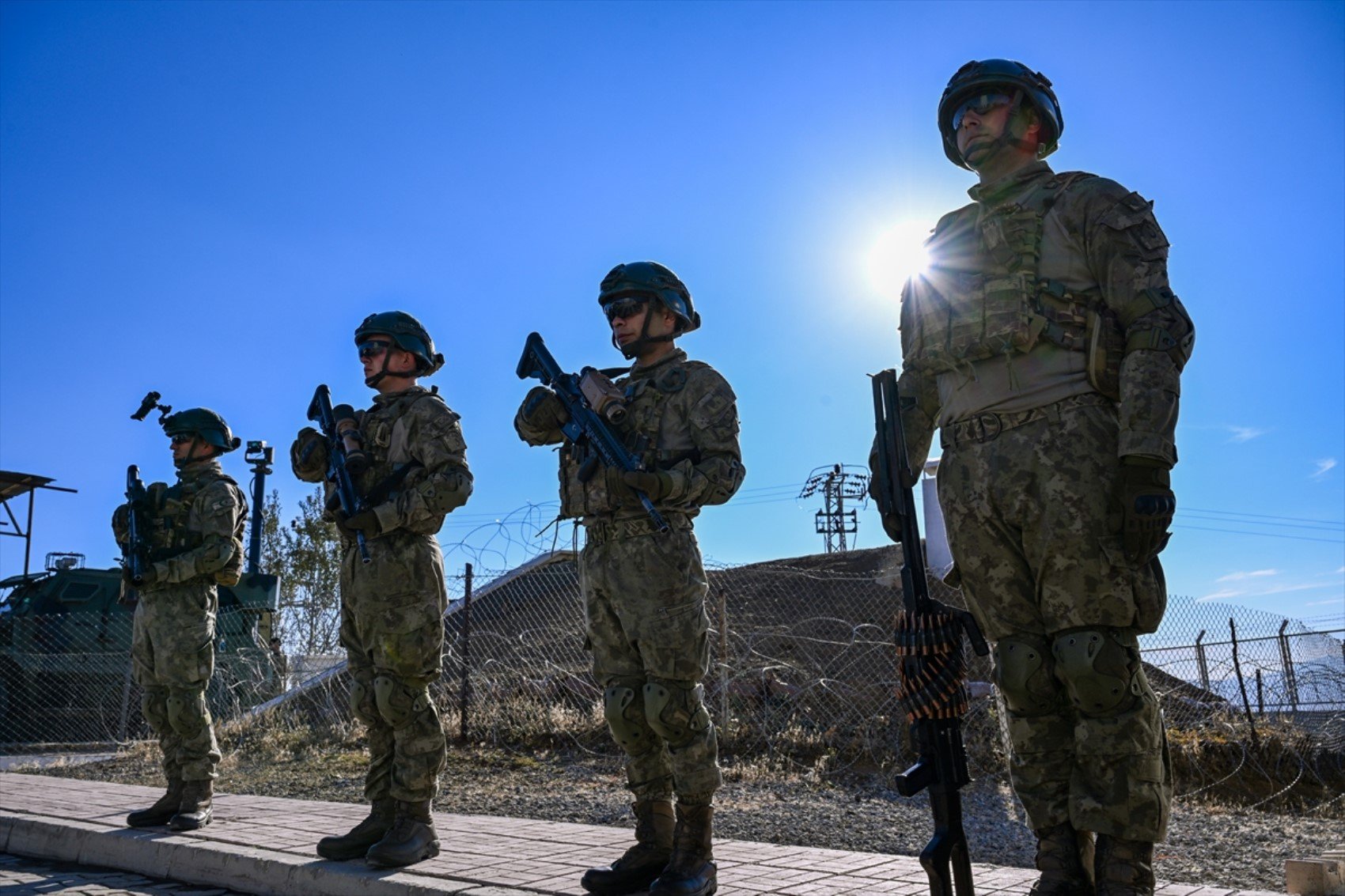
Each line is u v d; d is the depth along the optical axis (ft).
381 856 16.92
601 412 15.74
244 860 18.11
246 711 48.01
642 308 16.12
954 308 11.92
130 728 56.34
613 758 35.94
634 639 15.14
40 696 55.26
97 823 21.72
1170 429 10.69
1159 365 10.76
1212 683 41.09
